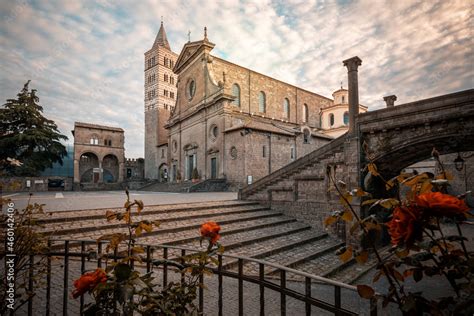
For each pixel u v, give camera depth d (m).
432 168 25.45
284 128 38.62
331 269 10.24
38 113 41.53
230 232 12.45
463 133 10.75
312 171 16.08
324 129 54.06
